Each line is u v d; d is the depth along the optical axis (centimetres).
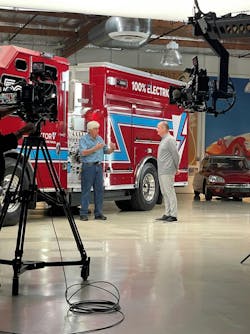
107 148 1003
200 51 1888
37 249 648
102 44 1398
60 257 599
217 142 1912
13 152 794
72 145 961
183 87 681
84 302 421
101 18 1366
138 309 409
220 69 657
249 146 1938
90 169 949
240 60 1944
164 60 1554
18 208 843
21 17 1501
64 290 458
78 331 356
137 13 897
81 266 516
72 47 1648
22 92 457
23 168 481
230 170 1554
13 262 444
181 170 1254
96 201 977
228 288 477
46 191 875
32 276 506
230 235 806
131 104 1089
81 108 981
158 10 862
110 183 1037
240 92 1939
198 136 1894
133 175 1108
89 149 943
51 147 888
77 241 497
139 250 659
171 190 970
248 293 460
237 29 599
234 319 387
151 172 1170
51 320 378
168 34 1605
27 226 868
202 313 401
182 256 623
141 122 1123
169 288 473
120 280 498
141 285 481
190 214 1122
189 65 1888
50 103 471
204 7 817
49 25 1577
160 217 1036
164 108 1194
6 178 793
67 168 934
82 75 1032
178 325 373
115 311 402
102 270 539
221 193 1473
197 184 1579
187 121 1284
